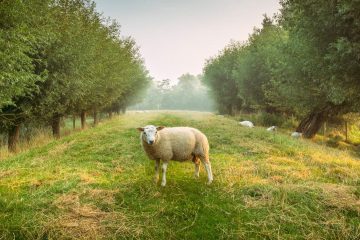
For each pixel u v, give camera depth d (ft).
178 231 18.78
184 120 86.02
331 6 35.83
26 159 36.35
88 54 57.11
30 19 35.32
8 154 43.16
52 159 35.78
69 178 27.43
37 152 41.22
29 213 20.33
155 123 74.84
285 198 22.41
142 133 25.85
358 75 37.86
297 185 24.57
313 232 18.56
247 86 103.14
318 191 23.44
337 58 36.37
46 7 41.24
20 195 23.49
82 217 19.89
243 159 35.35
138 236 18.19
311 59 42.32
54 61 46.88
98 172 29.94
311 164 33.55
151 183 26.07
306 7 40.98
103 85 77.25
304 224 19.57
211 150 40.60
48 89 47.06
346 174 29.48
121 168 31.78
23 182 26.63
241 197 23.32
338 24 36.17
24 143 53.01
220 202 22.71
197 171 28.27
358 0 31.30
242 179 26.94
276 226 19.31
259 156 36.91
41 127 67.97
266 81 95.66
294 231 18.88
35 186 25.53
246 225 19.48
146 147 25.62
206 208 21.71
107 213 20.38
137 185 25.67
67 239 17.69
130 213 20.72
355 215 20.56
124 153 38.09
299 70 53.52
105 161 35.01
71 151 40.32
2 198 22.44
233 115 152.46
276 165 31.99
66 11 55.77
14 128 48.60
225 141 46.09
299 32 43.42
